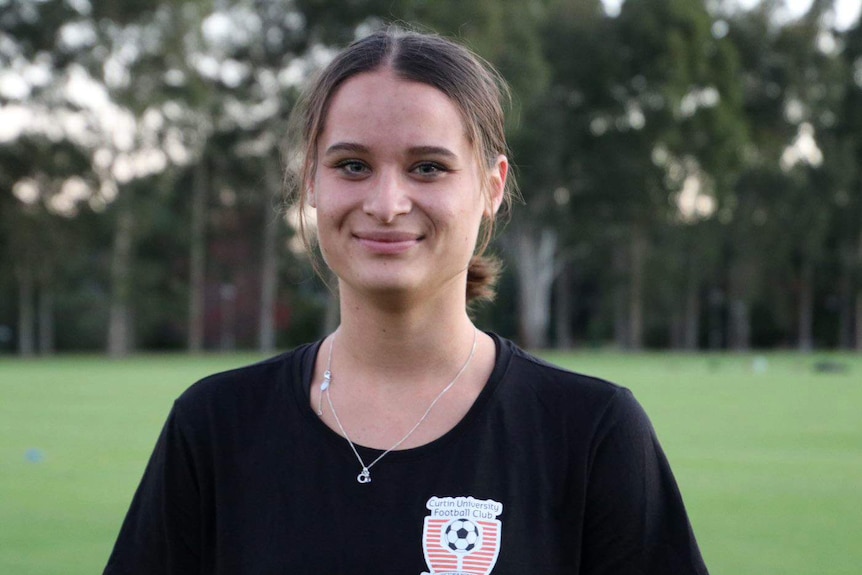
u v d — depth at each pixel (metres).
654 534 2.00
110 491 7.79
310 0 37.28
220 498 1.98
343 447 1.94
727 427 12.66
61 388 19.41
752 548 5.96
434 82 1.91
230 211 46.38
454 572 1.86
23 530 6.39
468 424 1.94
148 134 37.78
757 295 54.00
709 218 49.38
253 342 50.84
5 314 46.41
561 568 1.93
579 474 1.95
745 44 44.69
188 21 36.16
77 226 39.16
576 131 42.50
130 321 46.31
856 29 48.34
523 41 38.06
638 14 40.56
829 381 23.23
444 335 1.99
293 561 1.89
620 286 49.97
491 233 2.21
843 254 52.19
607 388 2.01
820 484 8.30
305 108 2.05
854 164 48.69
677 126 40.75
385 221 1.87
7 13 35.00
